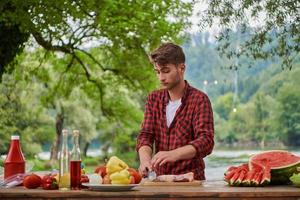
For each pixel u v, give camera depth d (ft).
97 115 83.76
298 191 9.50
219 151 138.82
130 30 48.08
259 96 151.02
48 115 80.43
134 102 78.33
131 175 10.23
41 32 41.39
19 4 36.27
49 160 81.97
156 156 11.37
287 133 145.38
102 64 58.03
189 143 11.57
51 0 37.32
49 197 9.59
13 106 66.85
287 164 10.51
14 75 56.49
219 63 162.30
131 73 53.47
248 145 152.46
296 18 27.78
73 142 10.29
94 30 49.44
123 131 77.10
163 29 48.06
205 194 9.48
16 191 9.77
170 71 12.03
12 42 40.06
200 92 12.26
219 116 157.58
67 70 54.80
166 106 12.41
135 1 47.96
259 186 10.31
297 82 145.28
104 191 9.71
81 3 42.98
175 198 9.49
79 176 10.23
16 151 11.73
